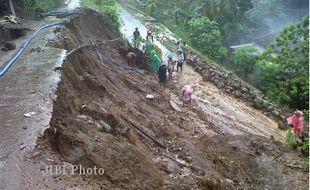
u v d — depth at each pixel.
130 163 7.36
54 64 10.88
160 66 18.84
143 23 31.02
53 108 7.82
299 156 12.54
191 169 9.35
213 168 10.26
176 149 10.67
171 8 37.47
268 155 12.36
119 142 8.19
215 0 33.19
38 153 6.13
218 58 28.75
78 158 6.40
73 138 6.92
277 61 22.92
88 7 25.16
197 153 10.84
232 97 19.53
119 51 20.95
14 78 9.62
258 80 24.88
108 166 6.68
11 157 5.98
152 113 13.66
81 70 12.73
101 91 12.04
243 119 16.80
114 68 17.17
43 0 23.14
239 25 33.53
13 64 10.95
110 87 13.59
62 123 7.46
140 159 7.88
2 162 5.86
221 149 12.13
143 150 9.26
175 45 26.67
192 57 24.34
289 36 22.69
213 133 14.08
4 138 6.50
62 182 5.54
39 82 9.28
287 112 18.55
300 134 14.34
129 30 28.31
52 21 18.22
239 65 26.83
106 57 18.02
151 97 15.40
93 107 9.84
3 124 6.98
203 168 9.79
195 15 33.34
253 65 25.89
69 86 10.32
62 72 10.35
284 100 20.25
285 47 22.98
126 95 14.16
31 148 6.21
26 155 6.05
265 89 23.17
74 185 5.53
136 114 11.89
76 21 19.16
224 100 18.80
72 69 11.63
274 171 11.25
